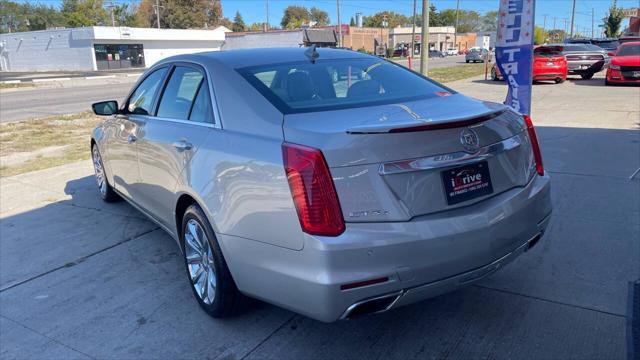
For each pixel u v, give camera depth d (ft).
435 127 8.35
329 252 7.84
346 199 7.97
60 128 39.01
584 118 32.94
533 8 19.43
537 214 10.01
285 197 8.34
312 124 8.91
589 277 12.00
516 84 20.39
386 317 10.77
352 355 9.59
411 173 8.24
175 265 13.78
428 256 8.20
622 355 9.16
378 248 7.91
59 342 10.46
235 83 10.61
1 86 92.17
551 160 22.34
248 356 9.71
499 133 9.44
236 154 9.41
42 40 177.78
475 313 10.77
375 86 11.17
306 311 8.37
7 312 11.70
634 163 21.44
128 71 155.74
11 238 16.07
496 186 9.28
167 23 343.87
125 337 10.52
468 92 52.11
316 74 11.08
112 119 16.67
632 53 54.80
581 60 64.75
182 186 11.01
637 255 13.01
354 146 8.04
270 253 8.70
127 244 15.29
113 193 18.74
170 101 12.84
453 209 8.61
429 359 9.37
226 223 9.46
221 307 10.48
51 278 13.28
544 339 9.77
